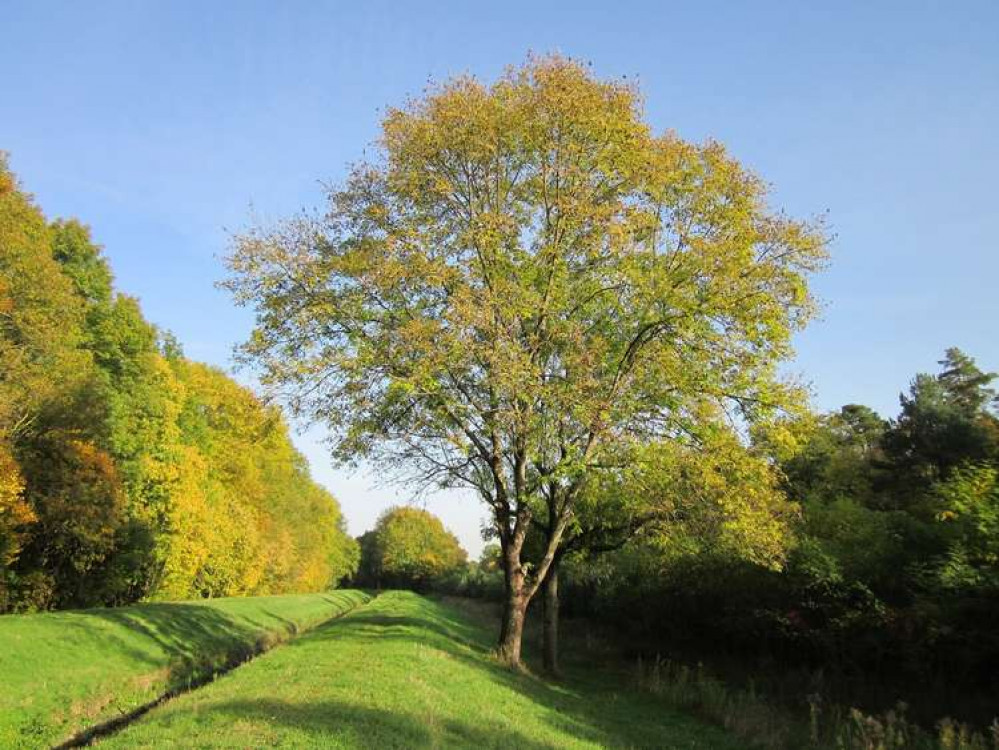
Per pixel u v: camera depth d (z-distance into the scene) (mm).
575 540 22281
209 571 47531
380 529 119000
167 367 41438
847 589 19203
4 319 27891
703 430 17625
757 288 17453
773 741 14234
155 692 18047
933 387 35625
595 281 18391
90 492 28922
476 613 53750
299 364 16375
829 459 30688
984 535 16344
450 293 17188
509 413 16375
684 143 18062
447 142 18109
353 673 13414
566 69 17641
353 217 19000
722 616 24703
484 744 10250
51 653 17281
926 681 16766
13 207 29453
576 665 25391
